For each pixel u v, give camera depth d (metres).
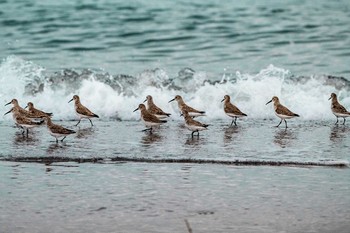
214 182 13.87
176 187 13.57
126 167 14.88
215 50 32.00
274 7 45.28
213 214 12.11
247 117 20.20
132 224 11.66
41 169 14.75
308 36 35.19
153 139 17.30
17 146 16.52
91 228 11.49
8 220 11.84
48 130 16.81
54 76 23.17
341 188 13.45
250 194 13.14
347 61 28.72
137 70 27.31
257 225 11.59
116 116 20.41
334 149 16.19
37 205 12.59
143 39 35.44
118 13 43.03
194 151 16.00
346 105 21.22
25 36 36.00
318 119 19.86
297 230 11.37
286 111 18.86
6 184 13.77
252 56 30.30
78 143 16.84
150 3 46.38
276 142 16.92
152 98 20.98
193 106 20.78
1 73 23.42
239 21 40.38
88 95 21.39
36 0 47.28
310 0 48.25
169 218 11.93
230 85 21.55
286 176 14.21
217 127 18.81
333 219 11.84
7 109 20.89
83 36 36.16
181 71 24.12
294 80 22.58
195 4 46.19
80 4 45.81
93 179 14.08
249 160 15.17
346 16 41.44
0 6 45.16
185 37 35.84
